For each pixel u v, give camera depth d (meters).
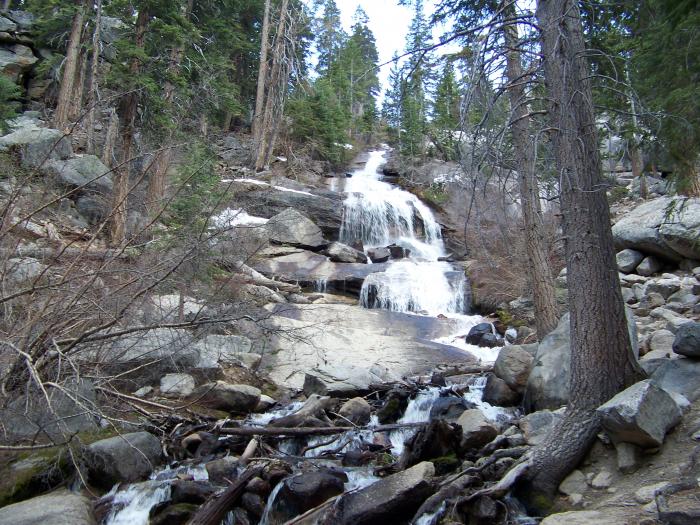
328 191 24.61
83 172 14.26
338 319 12.79
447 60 6.57
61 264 7.01
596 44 7.33
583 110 5.41
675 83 6.24
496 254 15.57
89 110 7.11
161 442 7.05
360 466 6.57
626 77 6.97
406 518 5.12
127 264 7.12
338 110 35.59
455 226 22.47
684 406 5.09
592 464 4.92
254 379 9.71
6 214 6.36
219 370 9.23
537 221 10.43
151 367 8.41
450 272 17.75
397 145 32.47
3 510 5.03
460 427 6.54
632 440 4.70
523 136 7.70
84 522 4.91
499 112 6.72
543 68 5.82
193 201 8.62
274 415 8.25
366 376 9.45
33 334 6.05
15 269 6.63
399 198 24.95
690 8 5.45
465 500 4.91
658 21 6.27
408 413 8.41
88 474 6.05
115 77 14.62
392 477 5.36
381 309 15.55
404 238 23.39
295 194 21.45
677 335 5.98
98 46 17.89
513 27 7.02
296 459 6.78
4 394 5.62
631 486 4.41
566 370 7.15
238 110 19.81
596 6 6.57
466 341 13.30
